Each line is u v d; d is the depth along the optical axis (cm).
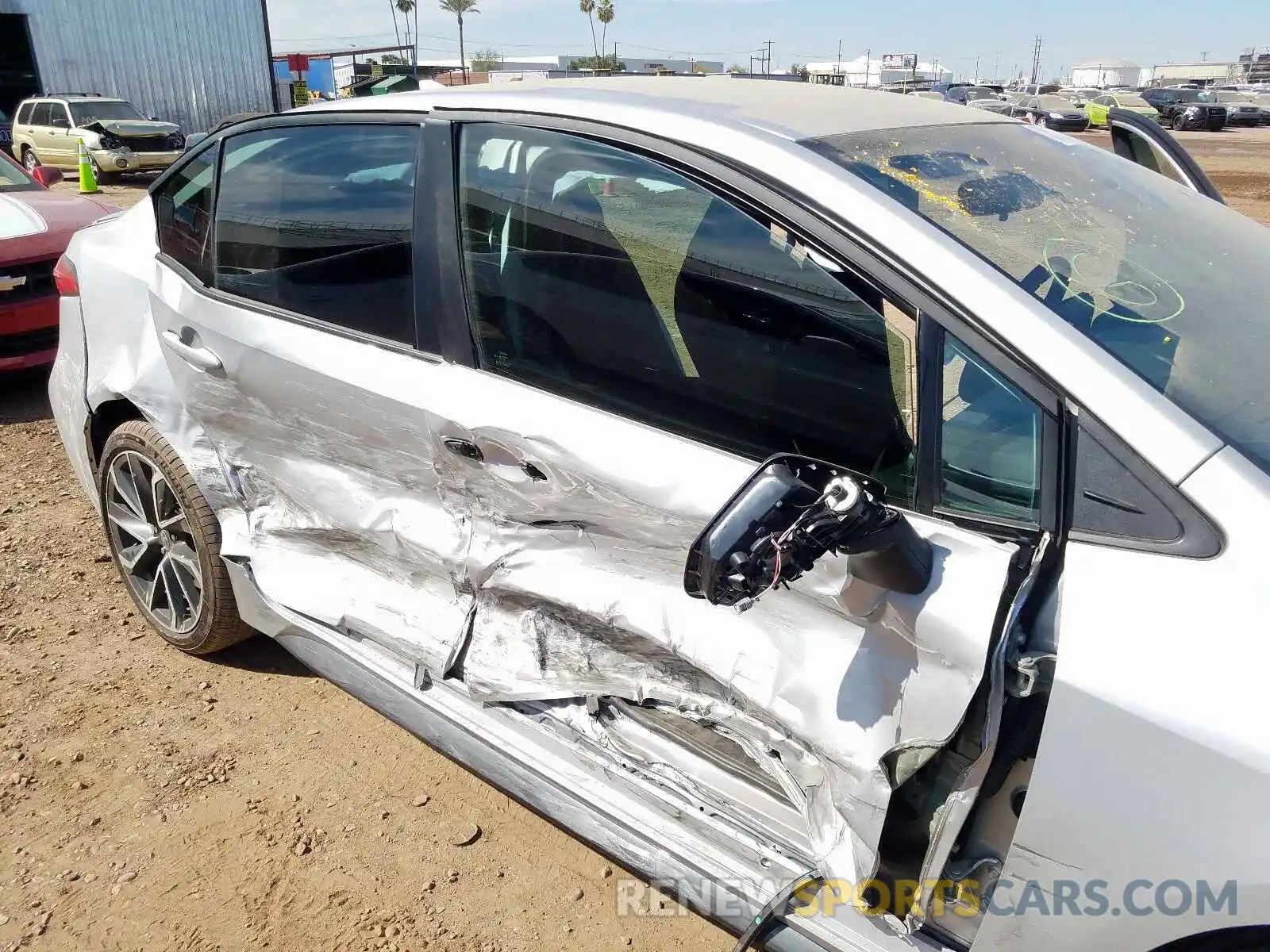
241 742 297
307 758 291
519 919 238
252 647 345
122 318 313
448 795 277
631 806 212
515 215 222
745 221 190
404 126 244
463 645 242
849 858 176
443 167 234
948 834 161
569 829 220
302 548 282
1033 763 155
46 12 2303
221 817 268
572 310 214
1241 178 1739
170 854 255
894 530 157
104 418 336
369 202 247
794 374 186
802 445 184
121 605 369
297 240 260
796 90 242
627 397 204
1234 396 164
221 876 249
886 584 162
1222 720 137
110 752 291
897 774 166
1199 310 185
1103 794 147
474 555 233
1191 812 140
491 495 225
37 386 636
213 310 278
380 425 240
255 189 275
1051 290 173
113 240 329
